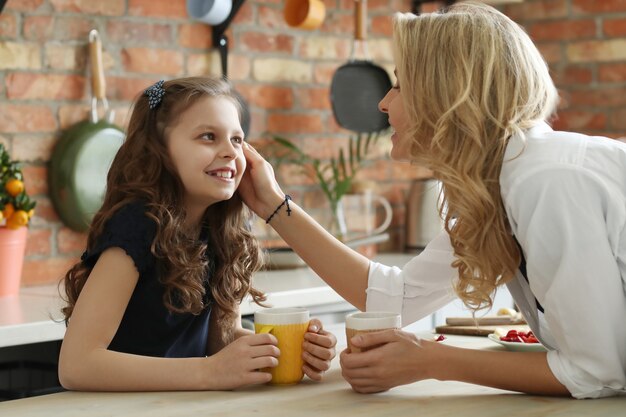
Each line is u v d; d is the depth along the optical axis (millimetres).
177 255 1618
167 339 1698
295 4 3494
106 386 1450
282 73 3596
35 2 2906
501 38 1469
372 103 3635
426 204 3828
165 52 3234
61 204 2943
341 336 2531
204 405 1329
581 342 1329
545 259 1350
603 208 1337
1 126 2848
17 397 2303
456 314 3074
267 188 1788
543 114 1496
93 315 1506
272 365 1448
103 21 3070
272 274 3133
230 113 1691
